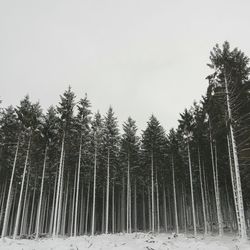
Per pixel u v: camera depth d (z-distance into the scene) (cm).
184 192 4341
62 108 3006
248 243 1736
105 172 4078
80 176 4103
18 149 3055
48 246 1920
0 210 4047
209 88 2411
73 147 3328
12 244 2012
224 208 3969
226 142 2752
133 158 3766
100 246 1897
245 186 2656
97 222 5575
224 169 3175
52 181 4162
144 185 4481
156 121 3775
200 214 4509
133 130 3828
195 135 3152
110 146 3625
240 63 2333
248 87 2266
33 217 4916
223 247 1711
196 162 3588
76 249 1805
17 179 3762
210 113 2658
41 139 2973
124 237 2478
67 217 5138
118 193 5009
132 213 5603
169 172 3944
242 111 2353
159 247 1797
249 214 3828
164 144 3769
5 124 3173
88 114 3238
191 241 2058
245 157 2205
